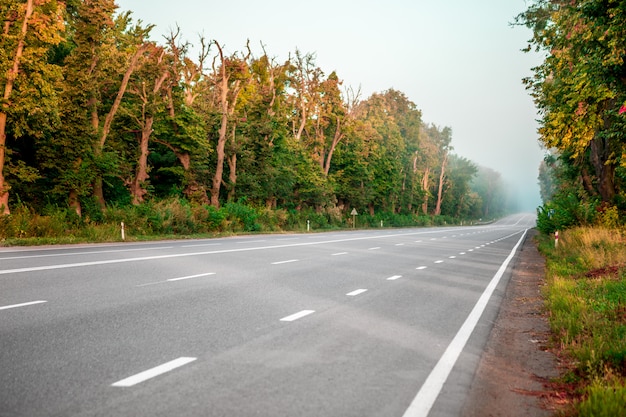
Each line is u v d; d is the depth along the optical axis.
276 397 4.25
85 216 27.67
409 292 10.66
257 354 5.57
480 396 4.57
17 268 12.09
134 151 38.12
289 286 10.75
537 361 5.92
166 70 37.16
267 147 49.09
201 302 8.57
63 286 9.69
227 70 44.12
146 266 13.38
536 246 32.38
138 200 34.84
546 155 40.81
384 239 33.81
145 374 4.74
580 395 4.63
